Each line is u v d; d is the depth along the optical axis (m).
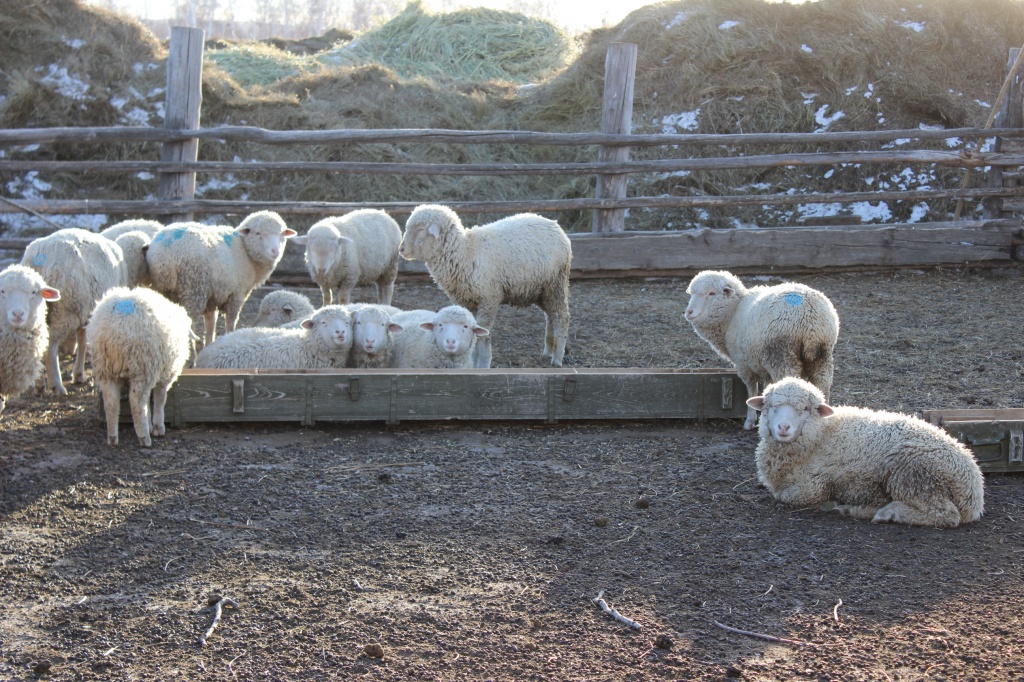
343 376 6.98
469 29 21.48
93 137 12.12
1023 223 13.41
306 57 20.72
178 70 12.29
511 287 8.76
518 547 5.20
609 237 12.77
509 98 17.00
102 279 7.75
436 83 17.62
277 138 12.55
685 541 5.30
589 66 16.83
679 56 16.62
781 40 16.64
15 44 15.29
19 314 6.41
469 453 6.69
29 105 14.73
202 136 12.37
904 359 9.18
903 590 4.73
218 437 6.85
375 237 10.86
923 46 16.62
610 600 4.63
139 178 14.43
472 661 4.09
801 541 5.28
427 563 4.99
